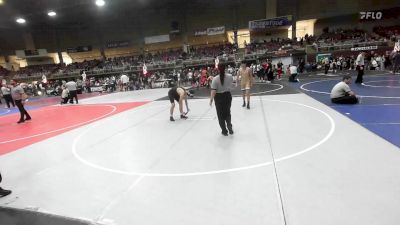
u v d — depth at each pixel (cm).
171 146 569
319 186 343
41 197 379
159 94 1745
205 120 805
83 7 3250
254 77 2495
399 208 285
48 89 3050
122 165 480
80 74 3678
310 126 631
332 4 3206
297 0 3288
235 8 3522
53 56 4491
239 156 475
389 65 2261
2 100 2478
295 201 314
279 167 412
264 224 276
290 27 3431
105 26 4106
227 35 3806
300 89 1343
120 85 2514
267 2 3334
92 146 623
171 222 295
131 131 742
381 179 348
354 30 3153
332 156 437
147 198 352
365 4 3109
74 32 4262
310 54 2911
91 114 1127
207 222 289
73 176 448
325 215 282
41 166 512
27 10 3158
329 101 943
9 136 818
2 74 3944
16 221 323
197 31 3678
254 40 3597
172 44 4041
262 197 329
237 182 375
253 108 927
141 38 4009
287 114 785
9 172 493
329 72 2230
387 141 489
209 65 3262
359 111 745
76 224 307
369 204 296
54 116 1164
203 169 431
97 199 360
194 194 352
